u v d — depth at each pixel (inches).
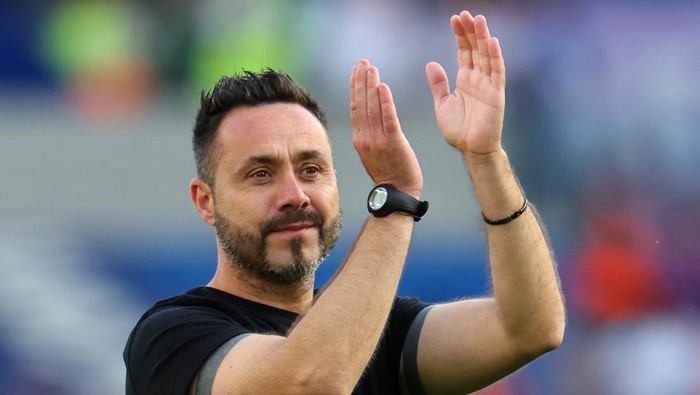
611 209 1246.9
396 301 483.2
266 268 434.6
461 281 1145.4
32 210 1133.1
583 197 1246.9
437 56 1330.0
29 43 1322.6
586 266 1224.2
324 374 379.2
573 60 1310.3
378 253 402.6
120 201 1151.0
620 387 1187.9
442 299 1138.0
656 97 1316.4
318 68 1332.4
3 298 1093.8
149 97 1318.9
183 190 1166.3
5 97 1295.5
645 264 1230.9
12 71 1315.2
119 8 1333.7
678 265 1239.5
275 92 447.2
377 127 419.2
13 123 1222.9
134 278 1120.2
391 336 470.9
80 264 1118.4
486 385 461.4
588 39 1326.3
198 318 422.6
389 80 1320.1
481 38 420.2
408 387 469.1
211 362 405.1
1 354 1083.3
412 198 413.4
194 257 1131.3
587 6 1342.3
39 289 1103.0
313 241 436.1
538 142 1261.1
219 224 446.0
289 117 440.8
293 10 1337.4
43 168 1149.1
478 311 458.3
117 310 1107.3
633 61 1332.4
